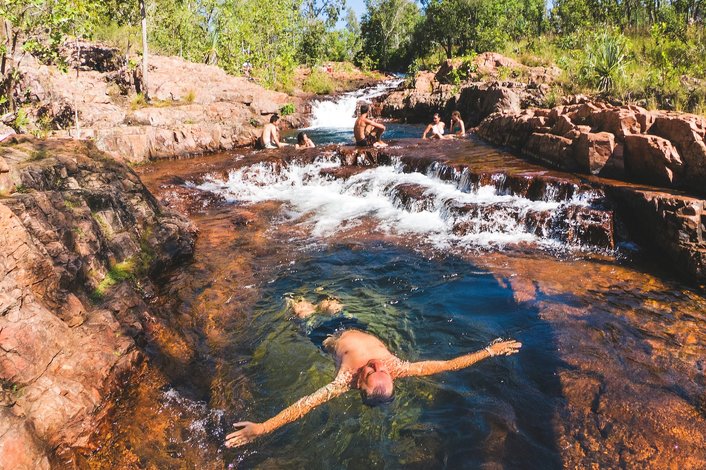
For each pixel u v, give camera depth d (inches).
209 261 279.1
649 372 166.1
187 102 761.6
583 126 370.6
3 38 511.8
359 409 151.1
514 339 190.2
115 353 158.9
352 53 1798.7
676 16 832.3
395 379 161.6
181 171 502.6
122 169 273.3
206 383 166.7
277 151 571.5
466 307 218.5
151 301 218.1
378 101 1069.1
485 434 140.9
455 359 167.8
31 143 233.8
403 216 361.1
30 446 114.8
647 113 330.0
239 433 133.5
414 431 142.8
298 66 1386.6
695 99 481.1
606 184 306.8
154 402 152.4
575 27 1083.9
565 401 153.9
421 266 268.1
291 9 1288.1
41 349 134.4
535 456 132.3
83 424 133.5
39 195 173.9
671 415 145.3
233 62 1039.6
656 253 267.3
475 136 607.5
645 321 199.5
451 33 1321.4
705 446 132.6
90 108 609.9
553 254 275.9
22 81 552.7
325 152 505.0
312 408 149.6
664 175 295.6
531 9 1360.7
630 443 135.3
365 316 211.6
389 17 1788.9
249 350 187.6
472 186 366.9
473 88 798.5
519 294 227.5
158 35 940.0
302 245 307.7
